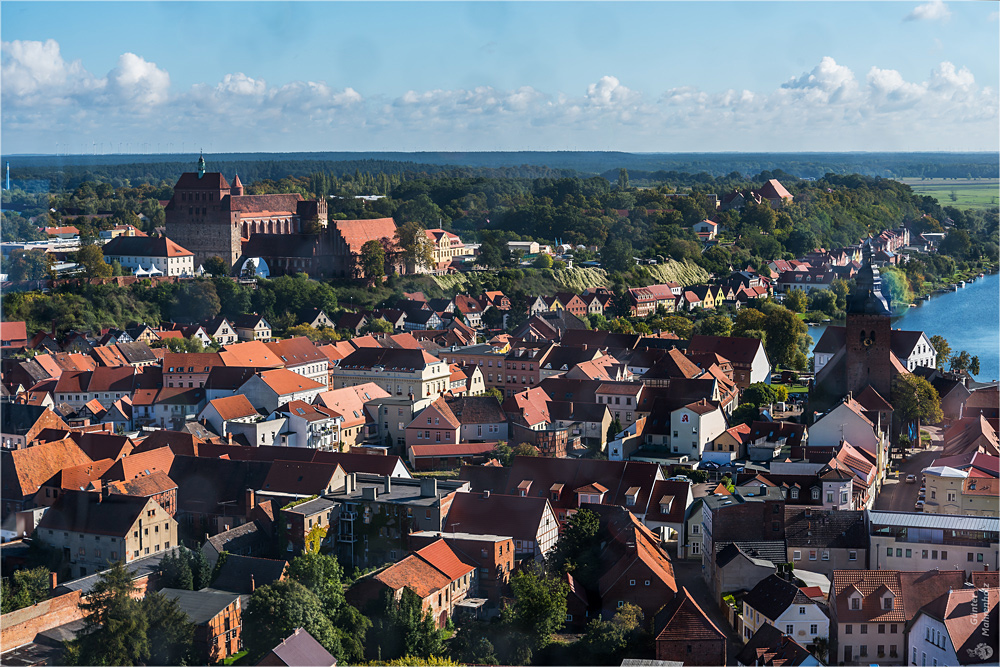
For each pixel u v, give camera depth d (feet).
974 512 492.95
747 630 395.55
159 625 381.19
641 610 402.11
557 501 509.76
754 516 451.53
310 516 460.14
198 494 509.76
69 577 466.29
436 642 385.09
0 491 512.63
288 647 361.10
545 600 396.16
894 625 378.94
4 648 379.14
